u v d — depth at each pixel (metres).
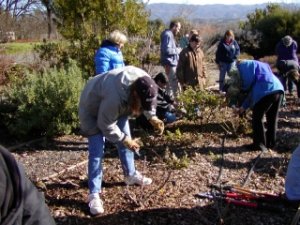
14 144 6.95
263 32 23.83
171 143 6.58
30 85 7.51
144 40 10.94
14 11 25.75
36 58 11.78
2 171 1.69
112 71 3.99
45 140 6.95
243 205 4.48
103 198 4.68
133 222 4.18
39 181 5.16
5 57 11.52
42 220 1.78
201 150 6.30
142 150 6.31
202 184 5.04
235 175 5.39
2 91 8.38
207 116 7.65
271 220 4.23
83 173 5.52
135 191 4.83
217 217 4.26
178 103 7.62
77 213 4.39
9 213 1.67
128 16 10.23
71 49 10.11
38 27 21.53
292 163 3.98
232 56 11.09
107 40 5.79
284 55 10.55
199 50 8.26
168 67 9.04
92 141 4.35
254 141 6.33
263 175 5.41
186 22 15.91
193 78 8.14
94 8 10.01
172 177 5.21
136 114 4.03
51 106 7.18
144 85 3.73
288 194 3.95
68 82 7.42
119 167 5.62
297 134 7.28
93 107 4.19
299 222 4.10
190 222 4.17
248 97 6.26
